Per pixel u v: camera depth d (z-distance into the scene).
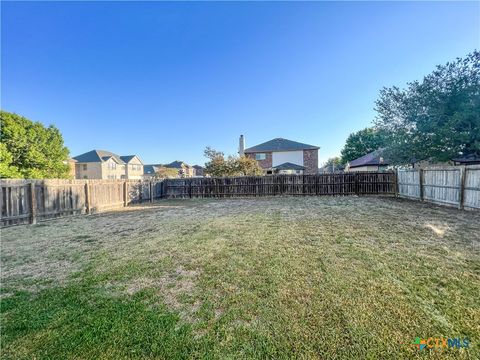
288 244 4.48
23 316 2.33
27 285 3.03
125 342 1.95
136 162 49.56
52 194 8.47
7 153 18.83
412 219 6.57
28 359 1.79
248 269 3.38
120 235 5.71
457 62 10.94
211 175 21.38
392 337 1.91
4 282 3.13
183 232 5.76
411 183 12.08
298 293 2.65
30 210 7.66
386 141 13.81
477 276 2.96
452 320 2.11
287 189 15.76
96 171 40.72
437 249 4.00
